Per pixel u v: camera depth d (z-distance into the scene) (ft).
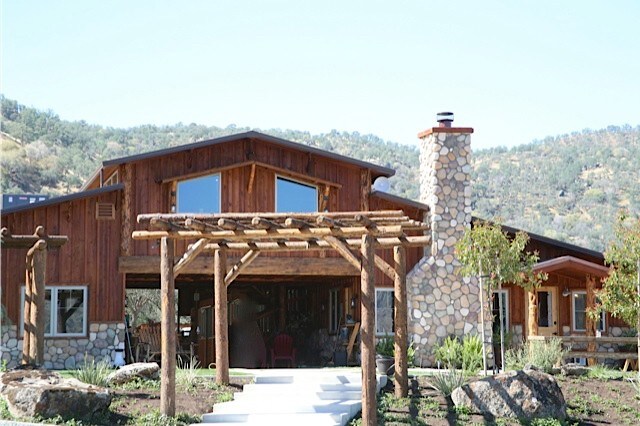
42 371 56.39
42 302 62.85
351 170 90.02
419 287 88.69
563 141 414.82
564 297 94.22
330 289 101.09
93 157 337.31
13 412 50.47
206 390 59.21
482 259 73.15
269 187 88.07
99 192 82.64
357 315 90.27
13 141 290.76
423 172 93.35
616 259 71.51
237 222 52.70
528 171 373.81
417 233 90.79
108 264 83.87
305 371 67.10
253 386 59.31
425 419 54.65
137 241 84.38
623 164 366.22
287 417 53.67
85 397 51.24
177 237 53.16
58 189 285.84
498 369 75.77
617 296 71.10
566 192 346.33
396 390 59.16
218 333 61.41
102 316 83.41
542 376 57.47
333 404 55.77
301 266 87.61
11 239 63.46
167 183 85.05
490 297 76.38
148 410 53.26
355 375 61.98
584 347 91.09
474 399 56.54
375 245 57.16
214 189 86.89
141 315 164.45
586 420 56.13
